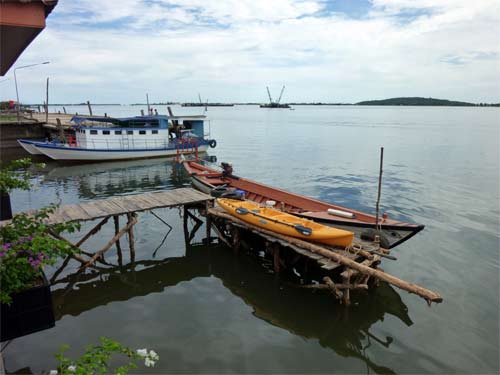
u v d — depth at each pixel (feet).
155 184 84.12
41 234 18.58
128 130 109.09
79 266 39.73
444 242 45.21
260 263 41.60
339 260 31.45
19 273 16.87
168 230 50.70
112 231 49.16
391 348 26.53
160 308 31.81
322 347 26.73
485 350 26.09
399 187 75.05
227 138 176.96
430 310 31.12
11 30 13.50
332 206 45.55
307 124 277.44
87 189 78.59
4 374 21.26
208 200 45.88
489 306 31.55
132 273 38.65
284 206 52.54
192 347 26.32
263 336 27.86
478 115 459.32
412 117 399.65
